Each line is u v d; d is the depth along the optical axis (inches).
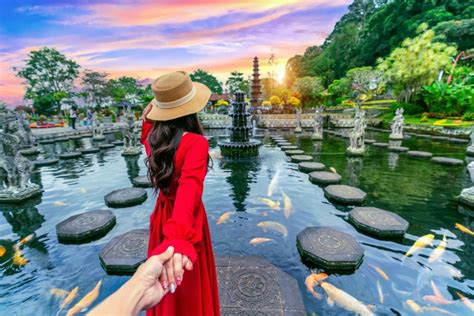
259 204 188.2
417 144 462.6
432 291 99.0
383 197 198.4
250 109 1085.1
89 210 180.7
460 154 359.6
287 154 374.9
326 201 192.4
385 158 344.8
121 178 265.0
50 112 1632.6
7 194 193.2
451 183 231.0
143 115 49.1
